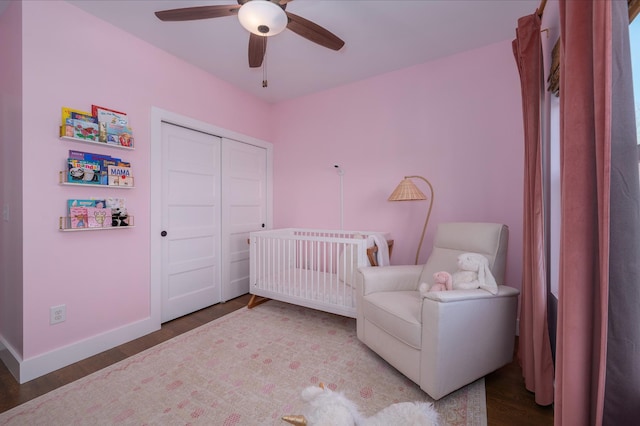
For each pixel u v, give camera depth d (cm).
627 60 83
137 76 230
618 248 85
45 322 181
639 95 109
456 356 149
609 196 80
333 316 271
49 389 163
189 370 180
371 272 205
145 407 148
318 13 202
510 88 236
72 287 194
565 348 92
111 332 213
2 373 178
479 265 170
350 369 182
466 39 235
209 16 153
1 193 195
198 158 289
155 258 243
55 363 183
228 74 295
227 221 317
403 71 283
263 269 286
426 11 201
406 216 284
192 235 284
